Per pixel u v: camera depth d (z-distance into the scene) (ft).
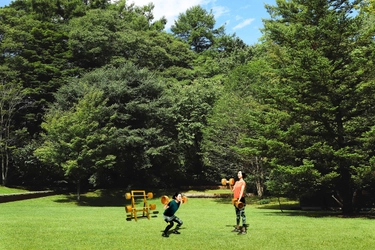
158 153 110.32
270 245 27.12
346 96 57.06
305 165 51.52
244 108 94.58
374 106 57.88
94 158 96.48
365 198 69.62
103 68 128.06
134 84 122.42
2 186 112.68
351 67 54.44
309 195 63.36
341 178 57.82
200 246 26.66
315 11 62.03
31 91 122.11
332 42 58.18
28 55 127.65
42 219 43.98
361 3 69.31
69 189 123.03
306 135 59.82
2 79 116.06
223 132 99.45
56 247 26.14
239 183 32.73
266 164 60.29
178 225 31.53
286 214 55.62
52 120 96.43
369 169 49.90
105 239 29.22
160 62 159.22
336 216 53.98
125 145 110.22
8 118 114.93
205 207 84.12
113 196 114.52
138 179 129.90
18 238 29.30
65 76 129.18
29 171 118.62
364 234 32.01
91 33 134.31
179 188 130.31
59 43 134.62
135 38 144.87
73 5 168.55
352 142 58.85
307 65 54.95
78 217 47.78
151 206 42.34
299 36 61.16
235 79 109.91
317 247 26.55
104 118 106.83
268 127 56.59
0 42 129.08
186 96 125.08
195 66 172.45
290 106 58.65
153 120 121.70
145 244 27.37
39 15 148.46
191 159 135.95
